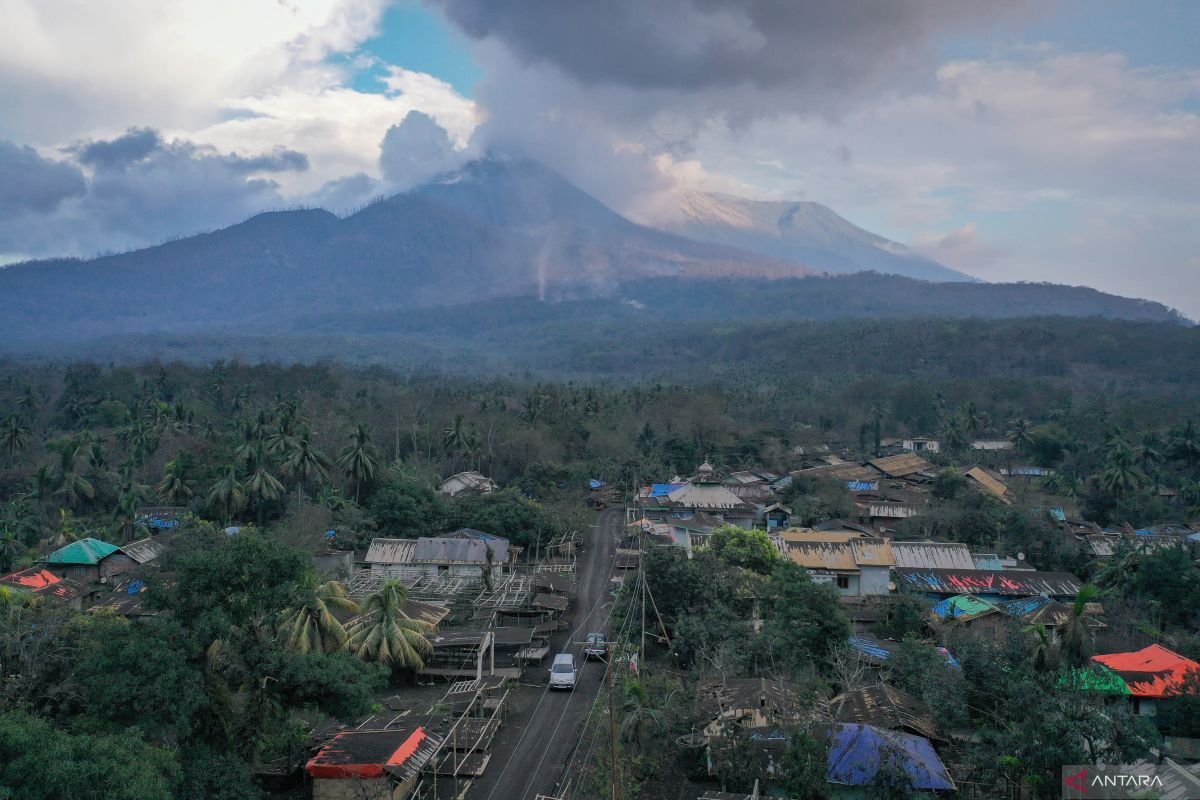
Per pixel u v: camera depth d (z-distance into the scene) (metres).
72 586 70.12
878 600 68.94
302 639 51.09
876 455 150.25
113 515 97.19
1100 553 84.00
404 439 134.75
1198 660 50.81
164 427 122.38
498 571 78.31
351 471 99.38
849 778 36.03
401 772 37.62
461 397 171.88
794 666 50.59
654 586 62.81
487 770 41.72
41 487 98.94
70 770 27.94
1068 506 104.56
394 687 53.88
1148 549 78.31
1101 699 37.16
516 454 133.00
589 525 105.62
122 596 67.25
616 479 129.62
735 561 70.56
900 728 40.91
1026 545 86.94
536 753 43.62
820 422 178.38
